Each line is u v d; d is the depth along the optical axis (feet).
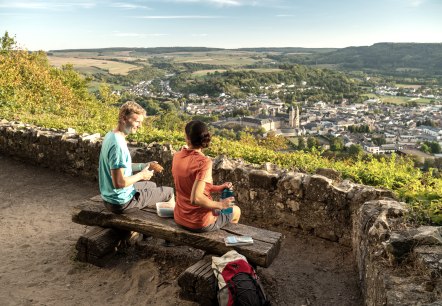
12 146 30.12
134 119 14.11
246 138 53.42
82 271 14.90
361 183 20.29
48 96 68.49
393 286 9.75
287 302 13.48
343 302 13.55
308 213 18.29
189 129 12.82
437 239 10.74
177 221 13.76
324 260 16.52
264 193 19.39
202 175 12.53
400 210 13.58
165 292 13.57
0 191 24.35
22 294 13.46
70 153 26.94
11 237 18.06
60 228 19.13
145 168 14.98
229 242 12.94
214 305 12.42
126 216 14.79
